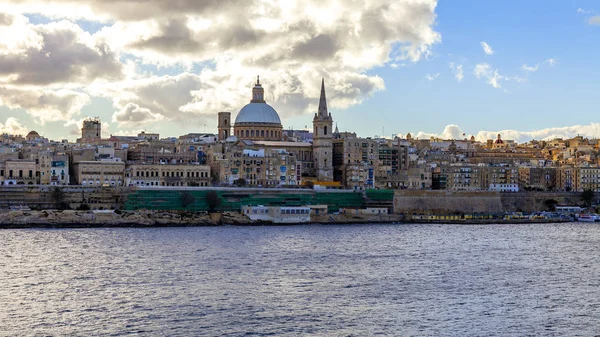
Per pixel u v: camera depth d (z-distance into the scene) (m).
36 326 149.25
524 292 183.62
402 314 161.12
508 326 152.62
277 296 176.00
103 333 145.25
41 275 198.38
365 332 147.75
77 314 158.12
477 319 157.75
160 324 151.38
